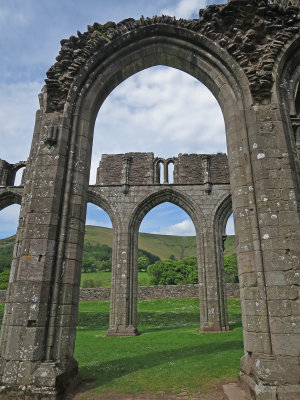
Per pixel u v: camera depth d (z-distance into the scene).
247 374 6.01
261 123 7.53
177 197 20.61
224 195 20.23
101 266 76.06
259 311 6.26
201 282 18.38
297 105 9.30
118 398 5.76
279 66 8.03
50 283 6.66
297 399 5.18
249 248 6.77
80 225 7.50
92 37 9.09
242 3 8.59
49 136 7.77
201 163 21.61
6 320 6.88
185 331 16.98
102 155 22.25
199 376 7.01
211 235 19.36
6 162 23.52
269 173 7.05
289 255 6.34
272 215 6.68
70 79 8.49
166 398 5.72
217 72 8.62
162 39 9.19
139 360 8.92
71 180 7.68
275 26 8.39
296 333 5.79
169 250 136.75
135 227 19.91
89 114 8.45
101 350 10.91
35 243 6.85
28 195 8.16
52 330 6.35
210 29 8.82
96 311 26.53
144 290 34.09
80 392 6.14
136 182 21.06
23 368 5.86
